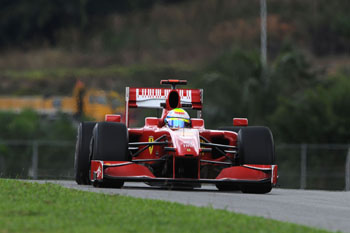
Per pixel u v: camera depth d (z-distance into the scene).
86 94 110.25
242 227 19.16
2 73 197.88
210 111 103.56
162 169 32.88
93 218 19.88
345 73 146.12
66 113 108.00
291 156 79.00
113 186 30.34
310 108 87.38
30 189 25.70
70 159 90.00
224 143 35.66
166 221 19.61
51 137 98.25
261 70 102.75
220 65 108.38
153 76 139.75
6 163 87.12
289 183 73.06
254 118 99.88
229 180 29.70
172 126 32.47
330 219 22.83
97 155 29.89
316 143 86.25
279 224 20.00
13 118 104.56
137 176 29.14
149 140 33.56
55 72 195.75
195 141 30.22
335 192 37.72
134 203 22.59
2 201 22.80
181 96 37.75
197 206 23.03
